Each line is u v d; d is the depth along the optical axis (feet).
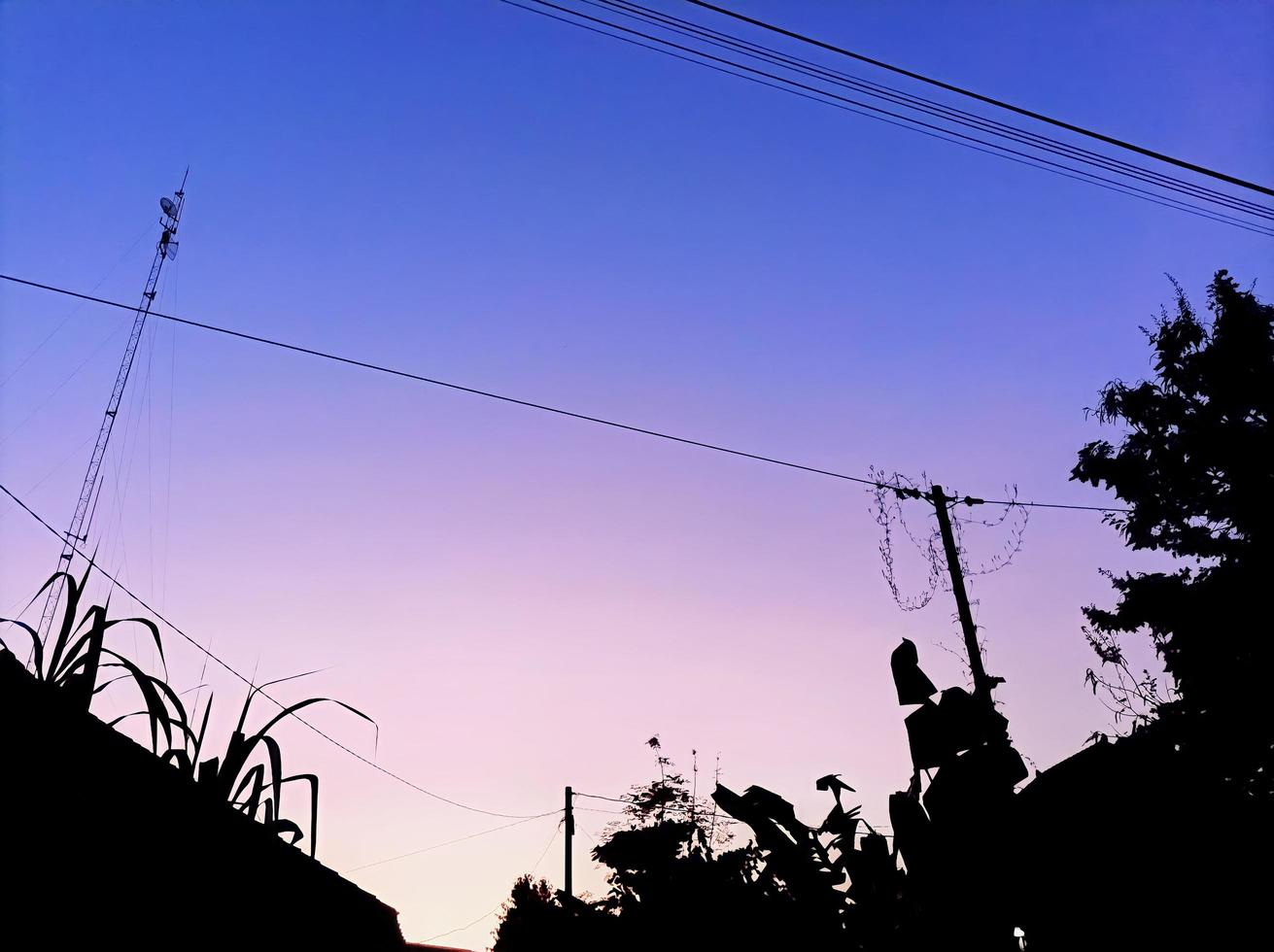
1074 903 9.90
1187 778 10.36
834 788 11.88
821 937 10.71
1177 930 9.50
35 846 9.51
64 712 9.99
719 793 12.01
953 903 10.10
